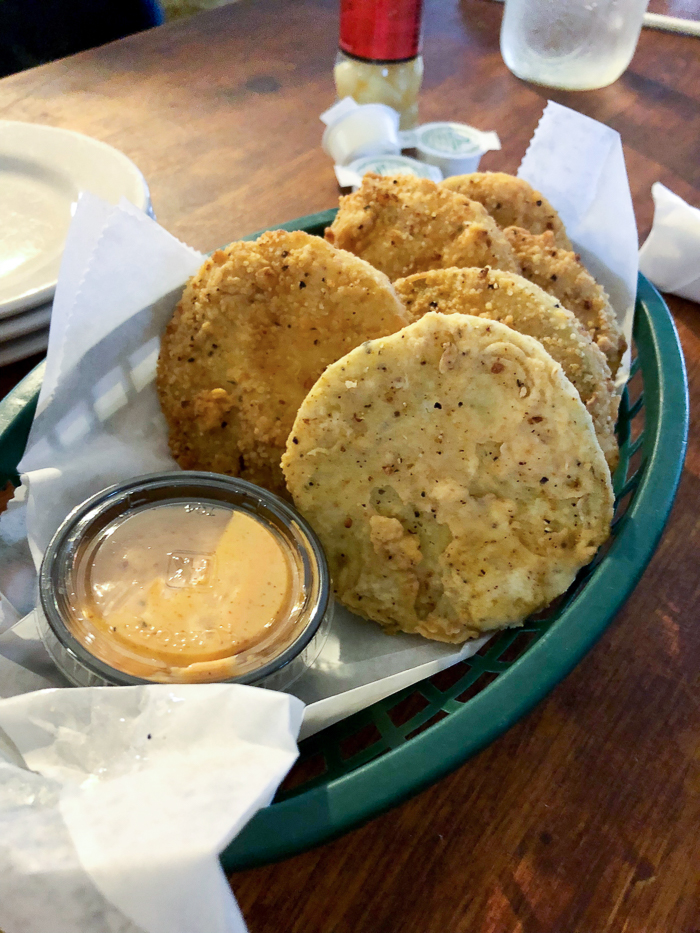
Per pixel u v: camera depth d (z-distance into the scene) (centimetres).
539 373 18
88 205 21
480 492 19
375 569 20
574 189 30
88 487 21
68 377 21
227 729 14
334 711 16
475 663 19
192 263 23
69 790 13
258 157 38
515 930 15
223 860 12
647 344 24
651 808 17
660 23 57
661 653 20
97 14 60
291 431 21
